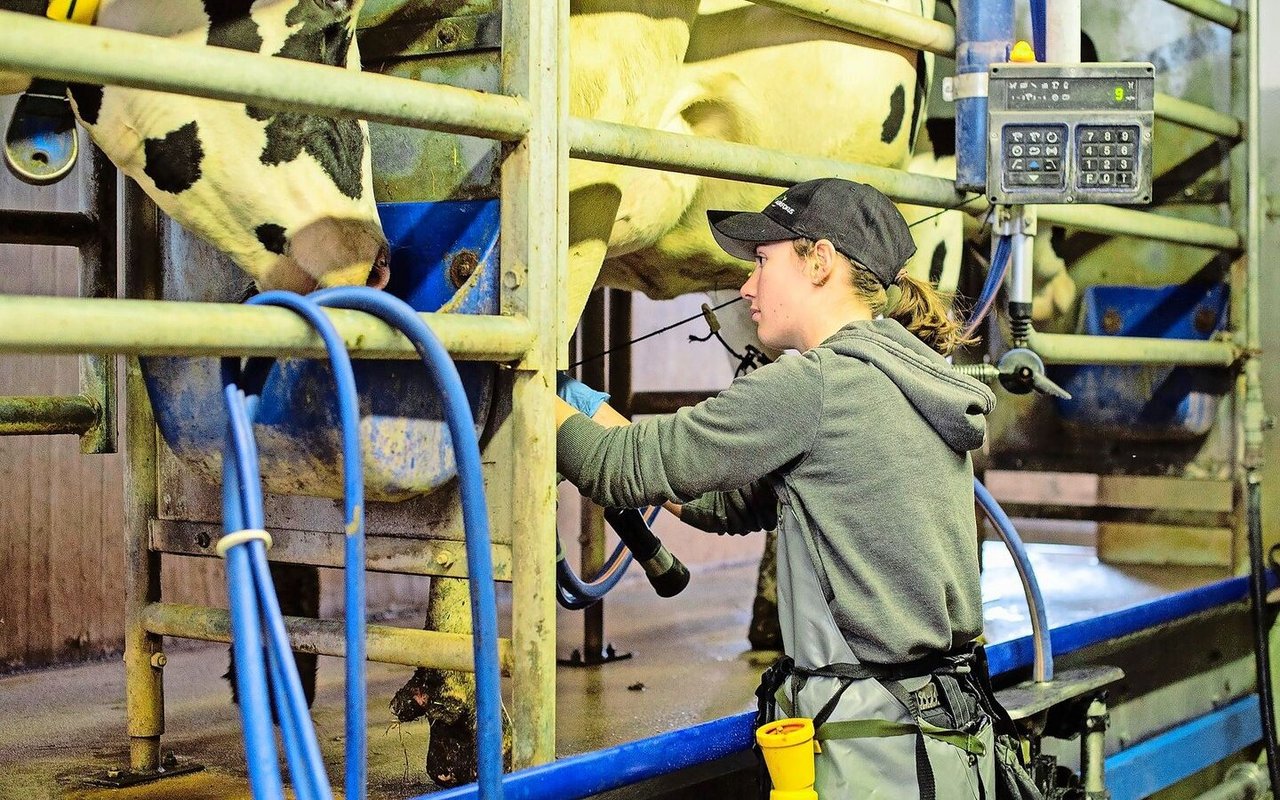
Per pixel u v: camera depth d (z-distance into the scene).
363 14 1.70
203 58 1.15
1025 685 2.24
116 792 1.84
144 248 1.82
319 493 1.70
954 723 1.56
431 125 1.36
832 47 2.43
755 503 1.82
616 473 1.56
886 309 1.88
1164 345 2.97
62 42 1.06
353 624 1.11
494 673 1.27
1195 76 3.40
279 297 1.21
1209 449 3.41
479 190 1.59
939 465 1.59
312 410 1.62
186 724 2.24
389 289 1.67
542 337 1.48
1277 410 3.54
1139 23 3.48
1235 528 3.35
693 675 2.67
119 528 3.18
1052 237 3.62
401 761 2.00
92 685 2.67
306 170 1.46
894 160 2.67
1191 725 2.93
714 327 2.38
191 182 1.43
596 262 2.11
